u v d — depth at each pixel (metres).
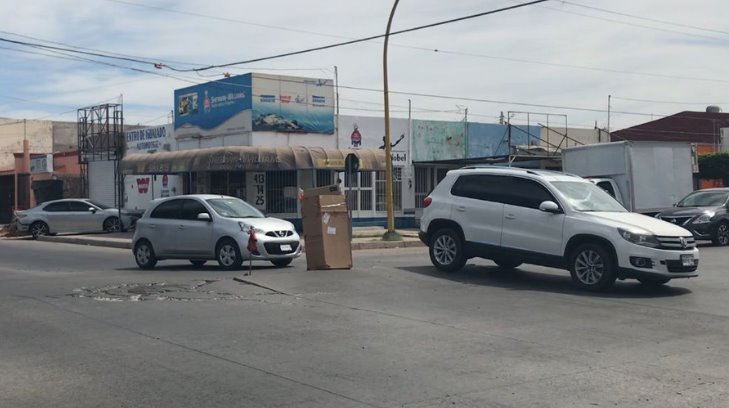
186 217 17.03
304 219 15.29
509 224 13.57
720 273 14.95
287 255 16.42
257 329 9.33
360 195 32.31
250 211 17.31
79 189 41.94
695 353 8.07
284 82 29.94
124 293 12.45
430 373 7.18
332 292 12.23
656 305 11.13
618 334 9.04
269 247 16.19
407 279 13.63
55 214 30.92
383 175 32.91
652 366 7.48
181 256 16.91
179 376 7.10
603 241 12.35
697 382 6.88
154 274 15.64
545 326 9.52
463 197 14.41
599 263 12.35
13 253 23.16
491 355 7.94
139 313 10.52
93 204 31.69
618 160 22.95
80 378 7.05
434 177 35.00
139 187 35.69
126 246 25.30
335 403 6.21
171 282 13.84
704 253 19.28
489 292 12.35
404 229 32.56
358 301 11.42
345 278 13.58
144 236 17.33
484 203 14.02
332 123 31.30
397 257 19.55
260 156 26.95
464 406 6.13
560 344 8.47
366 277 13.70
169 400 6.32
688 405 6.17
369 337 8.84
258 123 29.23
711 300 11.61
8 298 11.98
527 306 11.01
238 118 29.77
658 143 23.31
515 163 31.80
